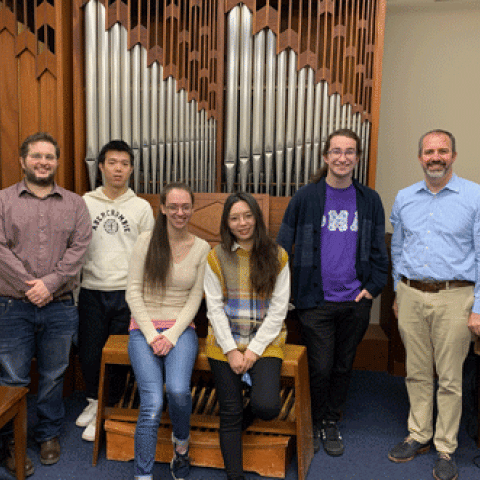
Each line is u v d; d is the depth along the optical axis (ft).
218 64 8.64
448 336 6.32
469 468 6.57
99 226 7.27
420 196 6.57
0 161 8.78
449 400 6.46
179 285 6.40
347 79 8.75
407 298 6.69
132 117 8.80
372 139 8.61
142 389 5.81
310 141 8.74
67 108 8.73
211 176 9.03
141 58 8.62
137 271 6.38
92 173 8.84
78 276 6.91
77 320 6.90
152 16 9.40
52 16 8.41
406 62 10.79
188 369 5.93
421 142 6.41
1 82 8.63
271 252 6.08
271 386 5.78
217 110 8.78
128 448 6.60
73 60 8.64
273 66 8.57
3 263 6.10
